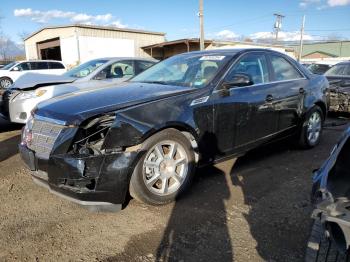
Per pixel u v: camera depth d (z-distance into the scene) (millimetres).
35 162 3354
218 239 2947
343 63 9008
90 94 3773
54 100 3746
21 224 3221
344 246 1814
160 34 32500
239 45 32656
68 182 3088
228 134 4082
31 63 18250
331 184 2062
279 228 3109
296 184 4086
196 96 3750
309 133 5414
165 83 4262
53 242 2932
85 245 2885
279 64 4984
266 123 4566
